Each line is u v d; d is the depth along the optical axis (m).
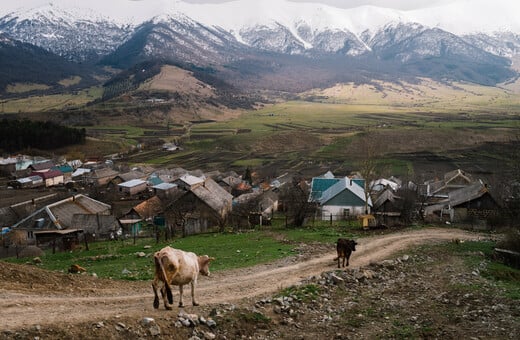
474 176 102.81
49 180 127.88
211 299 18.73
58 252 45.44
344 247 26.67
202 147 187.12
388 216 54.94
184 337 14.33
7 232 59.72
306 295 19.80
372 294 21.42
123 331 13.70
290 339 15.58
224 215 61.22
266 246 36.22
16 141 168.25
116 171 130.88
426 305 20.02
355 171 126.75
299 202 55.16
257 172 133.38
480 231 46.59
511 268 29.55
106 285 20.72
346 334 16.36
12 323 13.16
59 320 13.77
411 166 125.88
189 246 39.44
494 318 18.14
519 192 58.44
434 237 39.72
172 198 76.62
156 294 15.93
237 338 15.16
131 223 63.28
